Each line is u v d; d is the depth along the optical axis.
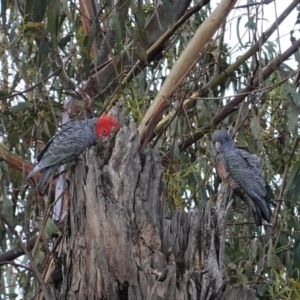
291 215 10.98
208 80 12.66
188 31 12.71
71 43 12.15
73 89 10.94
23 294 12.16
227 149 9.83
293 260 10.89
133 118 10.28
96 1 12.29
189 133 11.50
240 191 9.88
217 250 7.27
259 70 10.16
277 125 11.71
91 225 6.98
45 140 11.55
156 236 7.03
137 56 11.00
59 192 10.96
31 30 10.70
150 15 12.09
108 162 7.41
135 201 7.14
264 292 10.75
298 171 10.19
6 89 12.48
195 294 6.82
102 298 6.87
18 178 11.62
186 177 11.51
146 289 6.73
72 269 7.18
